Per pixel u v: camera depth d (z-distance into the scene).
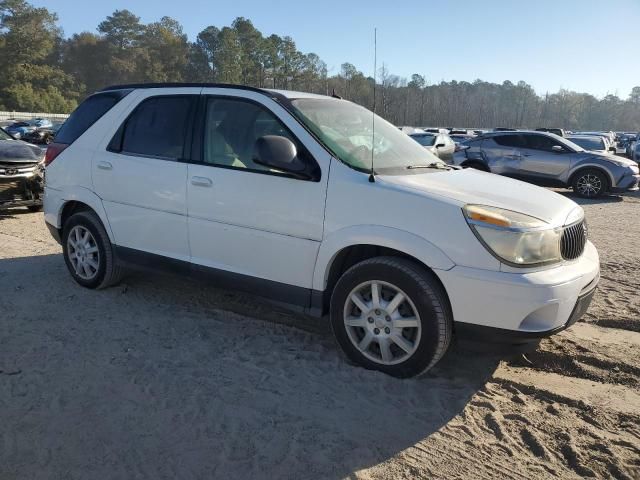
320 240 3.63
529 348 3.80
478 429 3.03
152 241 4.52
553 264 3.29
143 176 4.48
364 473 2.63
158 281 5.41
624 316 4.72
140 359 3.74
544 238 3.21
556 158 13.49
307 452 2.78
